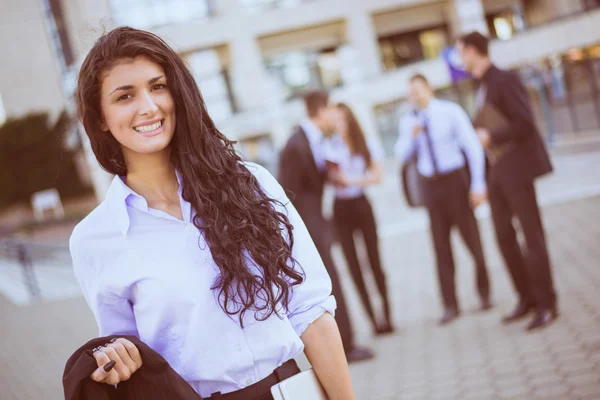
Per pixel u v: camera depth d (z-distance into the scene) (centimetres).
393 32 3884
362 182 698
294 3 3719
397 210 1836
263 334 190
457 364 557
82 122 195
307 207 634
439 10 3856
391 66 3891
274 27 3688
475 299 759
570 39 2384
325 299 198
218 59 3688
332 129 642
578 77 2277
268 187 204
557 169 1750
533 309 637
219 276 186
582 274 732
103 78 189
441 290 705
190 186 191
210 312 187
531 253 588
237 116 3634
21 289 1812
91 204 4588
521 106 569
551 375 479
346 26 3753
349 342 641
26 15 4491
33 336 1154
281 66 3769
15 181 4512
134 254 188
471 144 683
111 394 179
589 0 3688
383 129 3581
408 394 514
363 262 983
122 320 194
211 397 191
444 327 681
